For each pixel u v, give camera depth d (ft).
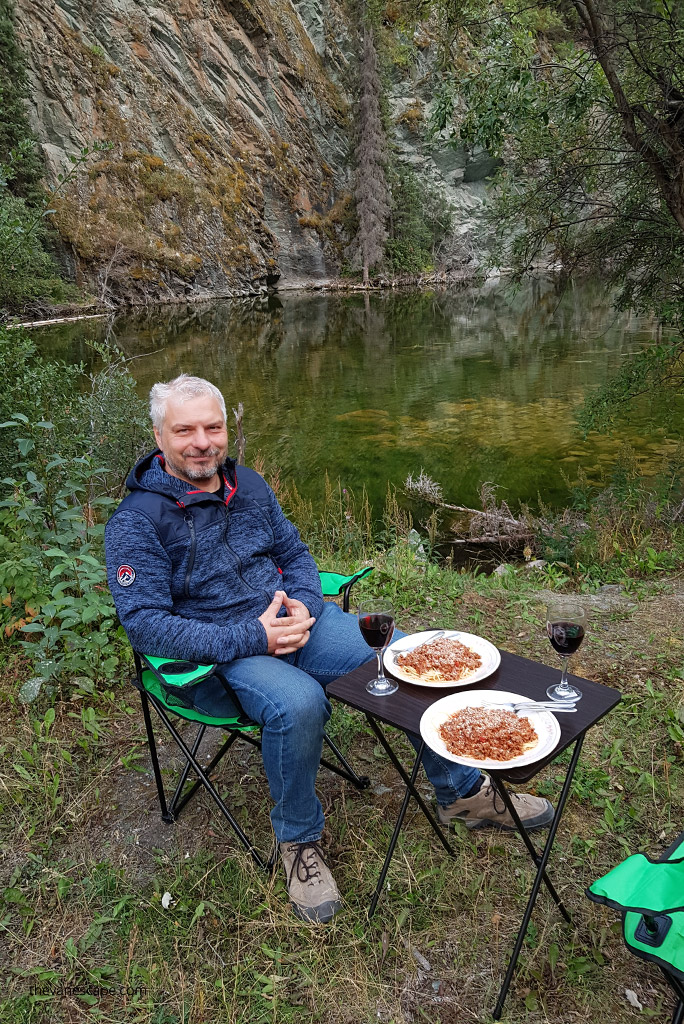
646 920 4.81
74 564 10.97
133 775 8.94
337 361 54.03
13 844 7.95
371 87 130.00
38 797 8.54
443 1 21.39
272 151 125.59
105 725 9.84
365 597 13.39
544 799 7.88
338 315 86.28
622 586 14.60
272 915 6.86
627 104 20.42
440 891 7.13
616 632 12.14
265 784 8.71
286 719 6.65
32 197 88.69
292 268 129.08
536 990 6.20
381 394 42.65
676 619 12.53
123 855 7.77
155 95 111.96
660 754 9.10
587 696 6.47
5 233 16.47
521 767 5.59
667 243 23.65
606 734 9.50
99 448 18.33
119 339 65.57
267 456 30.89
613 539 18.20
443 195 143.33
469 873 7.32
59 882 7.36
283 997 6.23
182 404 7.45
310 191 132.98
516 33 20.42
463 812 7.66
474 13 21.03
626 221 24.26
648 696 10.21
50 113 99.66
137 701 10.37
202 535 7.59
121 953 6.63
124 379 20.16
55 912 7.12
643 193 23.12
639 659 11.23
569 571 17.70
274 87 128.06
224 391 44.16
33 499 13.61
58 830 8.08
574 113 20.70
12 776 8.87
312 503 25.00
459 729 5.98
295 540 8.62
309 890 6.93
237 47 123.75
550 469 27.84
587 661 11.25
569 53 20.86
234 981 6.35
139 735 9.62
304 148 132.87
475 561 20.21
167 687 6.92
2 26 91.09
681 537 18.06
